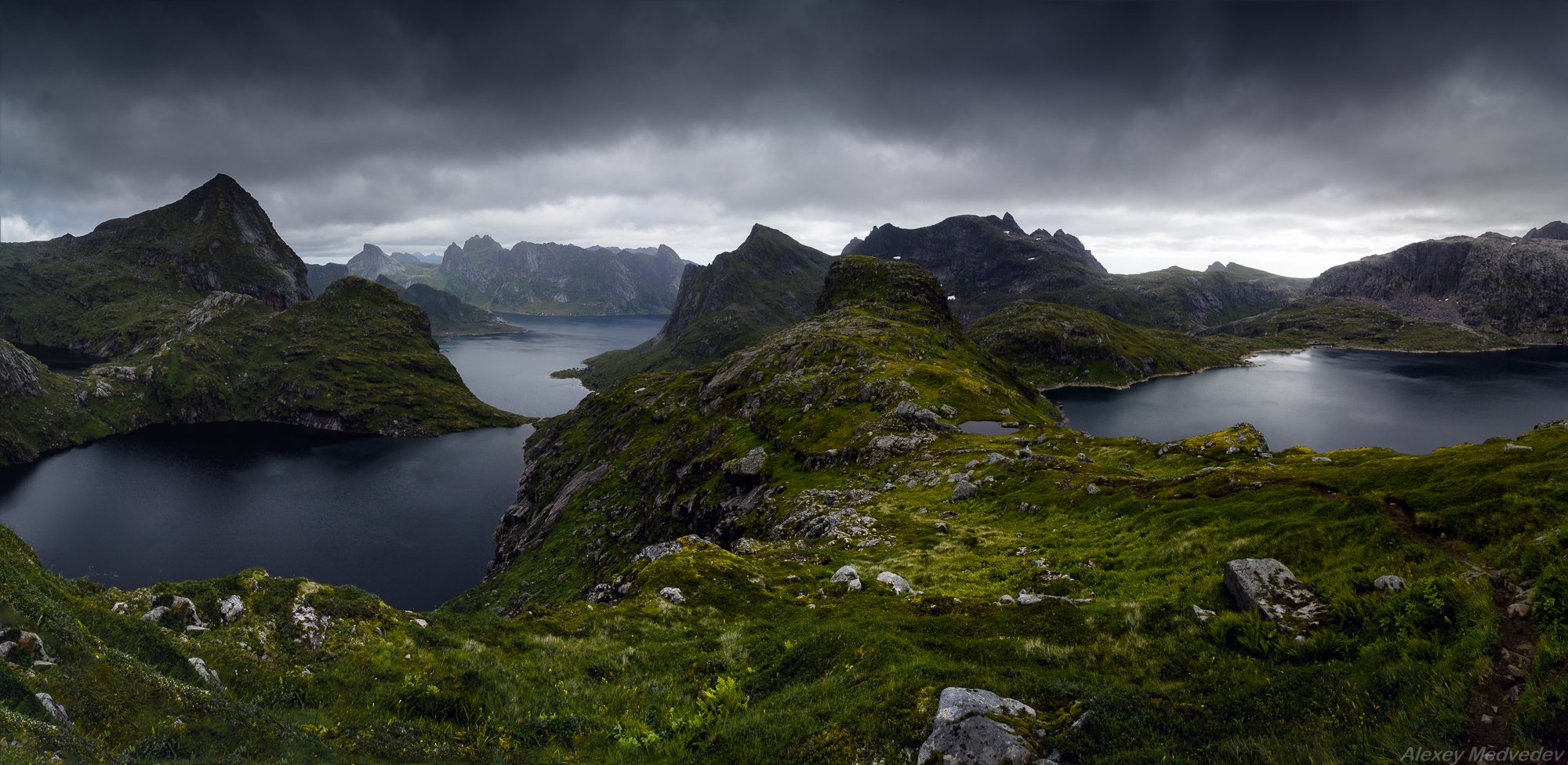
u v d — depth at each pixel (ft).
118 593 65.31
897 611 84.38
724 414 515.09
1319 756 38.06
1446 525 69.62
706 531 331.16
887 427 312.71
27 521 577.43
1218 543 88.69
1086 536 116.88
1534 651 41.83
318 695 59.62
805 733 50.39
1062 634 66.44
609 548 422.41
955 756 42.37
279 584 73.87
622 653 79.25
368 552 531.50
